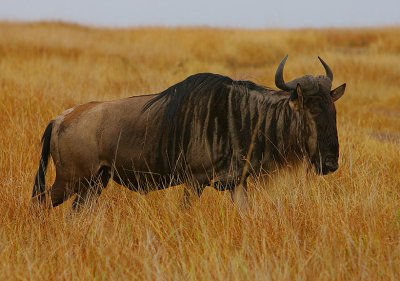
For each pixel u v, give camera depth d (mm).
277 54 87312
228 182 18734
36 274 13977
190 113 18484
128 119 18859
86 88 39750
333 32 110000
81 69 54750
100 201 19672
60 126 19234
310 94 18094
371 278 13656
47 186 21500
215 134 18469
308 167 18891
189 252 15414
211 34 95000
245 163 18578
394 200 18641
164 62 73688
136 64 66375
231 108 18531
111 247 15305
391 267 13891
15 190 19547
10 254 15547
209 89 18562
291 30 100938
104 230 16578
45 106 29453
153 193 20219
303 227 16875
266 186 18891
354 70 62031
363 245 15305
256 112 18625
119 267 14312
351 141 27984
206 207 18141
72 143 19000
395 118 44844
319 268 14125
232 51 86750
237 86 18797
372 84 57438
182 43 91812
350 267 14375
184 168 18766
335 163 18250
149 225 17156
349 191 20016
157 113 18688
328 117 18062
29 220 17859
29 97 30266
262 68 75500
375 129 38875
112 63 65688
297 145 18578
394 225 16766
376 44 89562
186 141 18531
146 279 13898
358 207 17469
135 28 111688
